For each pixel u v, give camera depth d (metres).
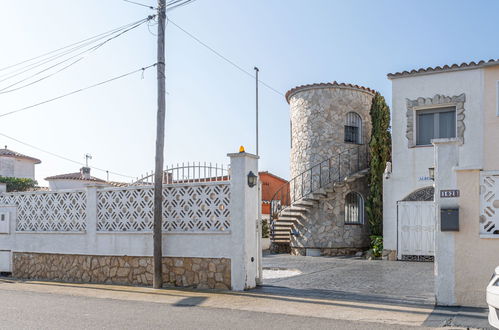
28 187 27.39
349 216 19.00
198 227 10.12
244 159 9.65
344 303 8.16
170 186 10.44
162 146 10.35
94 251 11.26
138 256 10.68
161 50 10.62
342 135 19.25
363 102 19.83
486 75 14.68
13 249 12.55
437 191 7.84
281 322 6.78
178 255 10.20
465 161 14.72
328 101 19.30
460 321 6.62
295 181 19.98
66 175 29.05
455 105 15.12
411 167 15.80
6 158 33.16
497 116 14.41
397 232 16.00
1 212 12.79
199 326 6.57
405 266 14.14
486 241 7.48
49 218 12.12
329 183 18.66
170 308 7.89
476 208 7.57
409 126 15.85
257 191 10.17
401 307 7.73
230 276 9.64
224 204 9.84
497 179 7.47
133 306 8.10
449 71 15.16
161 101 10.50
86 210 11.52
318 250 18.81
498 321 5.38
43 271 12.04
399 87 16.11
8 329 6.51
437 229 7.83
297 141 20.08
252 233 9.84
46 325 6.72
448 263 7.73
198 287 9.94
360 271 12.97
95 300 8.74
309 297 8.79
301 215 19.28
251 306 7.98
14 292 9.88
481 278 7.48
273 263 15.51
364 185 19.22
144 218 10.73
